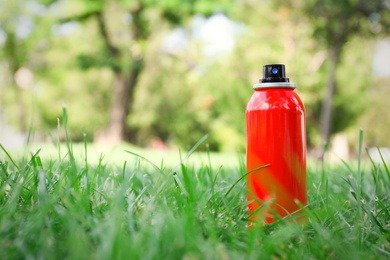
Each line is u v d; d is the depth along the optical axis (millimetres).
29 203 1457
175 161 5902
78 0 17812
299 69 14188
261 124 1525
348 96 18188
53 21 18844
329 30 11273
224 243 1192
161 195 1578
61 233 1174
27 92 25625
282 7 12633
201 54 20125
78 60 18109
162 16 17797
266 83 1555
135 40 18141
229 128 19906
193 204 1416
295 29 13602
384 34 10945
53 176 1752
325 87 15266
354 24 11008
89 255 964
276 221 1400
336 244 1157
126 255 953
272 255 1122
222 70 16375
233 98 15695
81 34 21641
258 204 1533
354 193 1599
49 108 25984
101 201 1555
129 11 17625
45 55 22391
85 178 1679
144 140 28531
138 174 2100
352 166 3557
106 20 18375
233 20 15883
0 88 25250
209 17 16797
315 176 2502
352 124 19078
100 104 26391
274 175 1507
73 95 26266
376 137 25516
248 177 1571
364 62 18719
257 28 14797
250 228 1411
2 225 1147
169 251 1055
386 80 24719
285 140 1506
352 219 1518
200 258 1029
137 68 18109
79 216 1226
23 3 21031
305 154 1554
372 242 1277
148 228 1176
